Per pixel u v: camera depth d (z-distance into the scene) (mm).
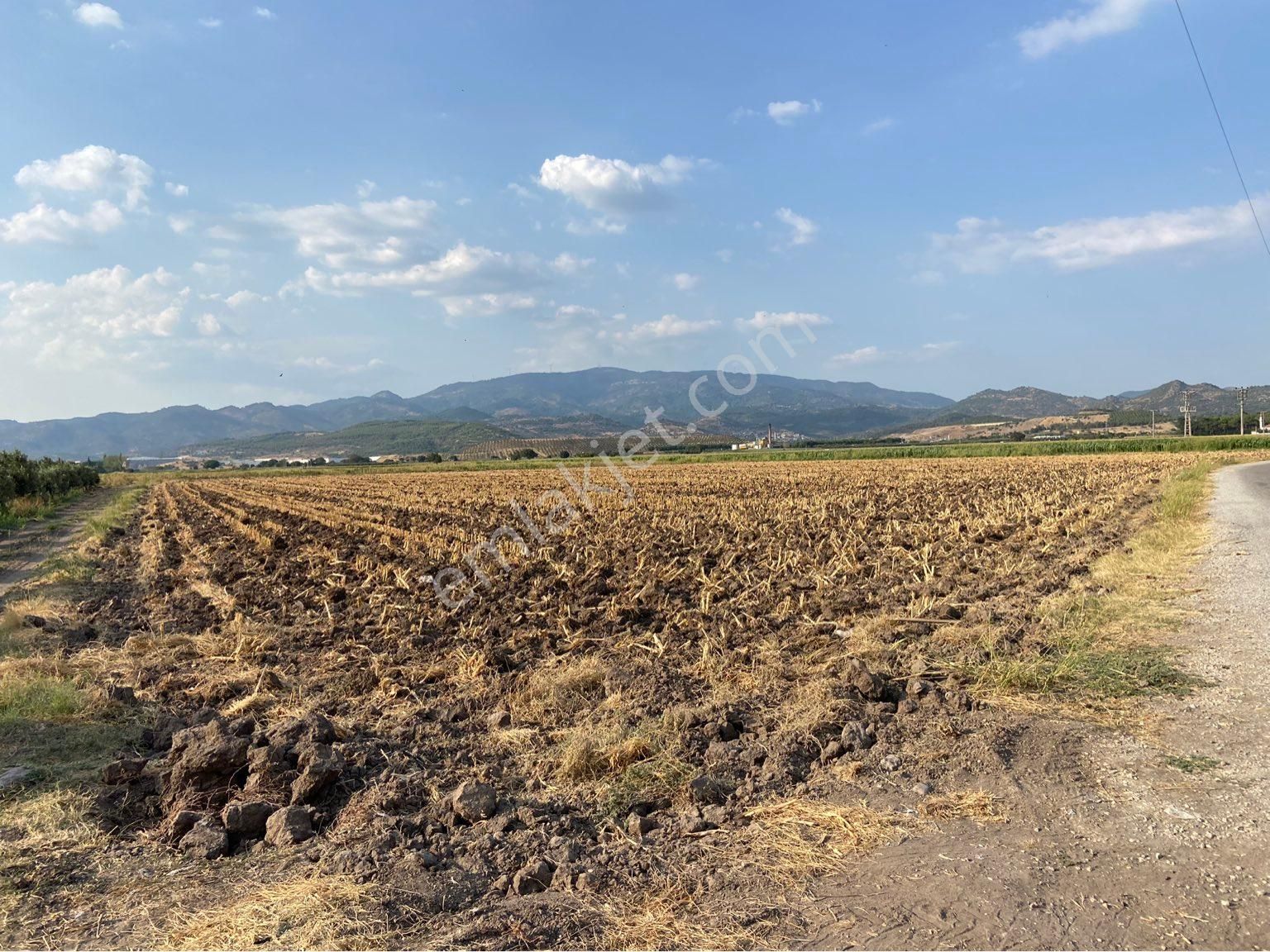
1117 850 4309
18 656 9766
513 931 3809
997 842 4480
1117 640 8531
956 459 70125
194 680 8875
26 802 5516
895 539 18422
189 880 4504
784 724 6715
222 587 15594
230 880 4508
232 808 5121
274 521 28594
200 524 29047
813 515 24094
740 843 4688
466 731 7203
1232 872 4020
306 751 5805
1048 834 4547
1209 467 40094
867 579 13773
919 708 6789
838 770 5648
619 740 6332
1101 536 17031
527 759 6355
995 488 32438
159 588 15633
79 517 35531
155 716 7645
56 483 46469
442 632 11273
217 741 5781
